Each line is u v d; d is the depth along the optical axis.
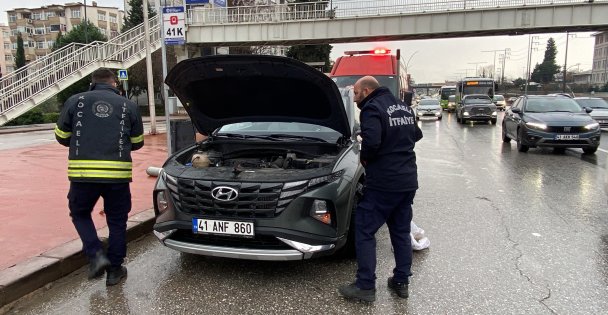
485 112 22.72
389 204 3.44
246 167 4.34
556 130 11.00
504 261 4.28
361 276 3.48
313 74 4.02
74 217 3.74
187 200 3.75
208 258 4.43
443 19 29.55
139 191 6.78
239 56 3.97
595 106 19.86
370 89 3.49
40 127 24.89
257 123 5.43
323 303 3.50
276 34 31.66
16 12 93.94
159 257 4.48
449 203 6.46
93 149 3.58
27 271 3.67
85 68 21.09
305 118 4.83
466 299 3.54
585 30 29.52
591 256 4.39
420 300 3.54
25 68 19.91
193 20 32.53
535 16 28.33
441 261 4.30
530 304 3.45
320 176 3.72
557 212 5.95
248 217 3.60
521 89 94.50
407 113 3.50
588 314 3.29
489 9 28.77
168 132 7.34
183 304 3.48
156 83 40.38
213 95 4.67
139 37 24.34
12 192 6.75
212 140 5.10
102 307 3.43
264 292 3.68
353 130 5.12
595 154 11.38
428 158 10.91
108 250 3.83
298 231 3.56
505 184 7.76
